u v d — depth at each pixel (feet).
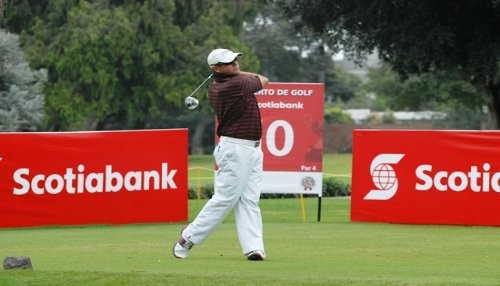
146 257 48.57
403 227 69.41
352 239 59.11
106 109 241.35
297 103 77.61
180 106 250.37
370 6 115.34
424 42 113.70
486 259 48.47
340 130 339.98
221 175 46.44
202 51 246.06
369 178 73.00
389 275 40.98
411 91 247.09
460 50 116.67
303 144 77.77
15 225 69.67
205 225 46.78
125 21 234.58
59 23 242.37
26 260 41.16
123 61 237.25
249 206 46.78
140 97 246.68
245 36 335.67
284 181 77.82
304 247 53.98
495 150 70.49
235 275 38.91
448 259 48.39
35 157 70.13
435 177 71.67
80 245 55.88
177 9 251.19
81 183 71.10
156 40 240.32
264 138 77.66
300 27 130.62
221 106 45.96
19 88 188.55
